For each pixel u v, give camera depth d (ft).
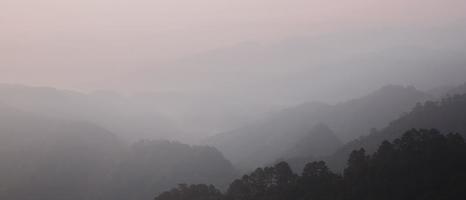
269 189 223.30
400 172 206.90
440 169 203.92
